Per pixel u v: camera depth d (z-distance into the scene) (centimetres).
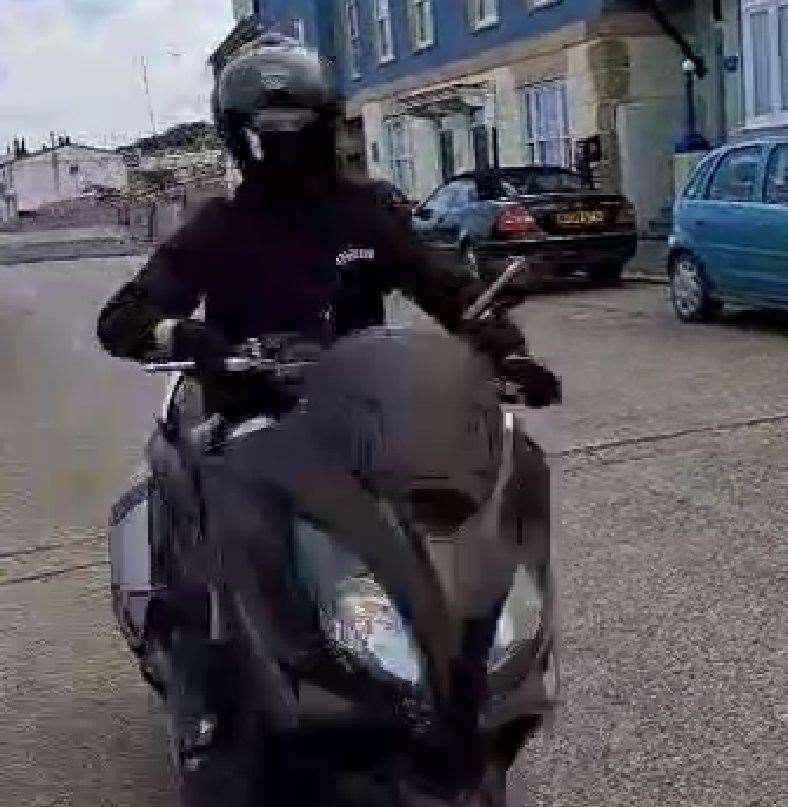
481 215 1491
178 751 284
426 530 238
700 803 357
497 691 238
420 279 333
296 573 241
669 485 662
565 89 2150
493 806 246
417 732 231
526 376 309
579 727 404
